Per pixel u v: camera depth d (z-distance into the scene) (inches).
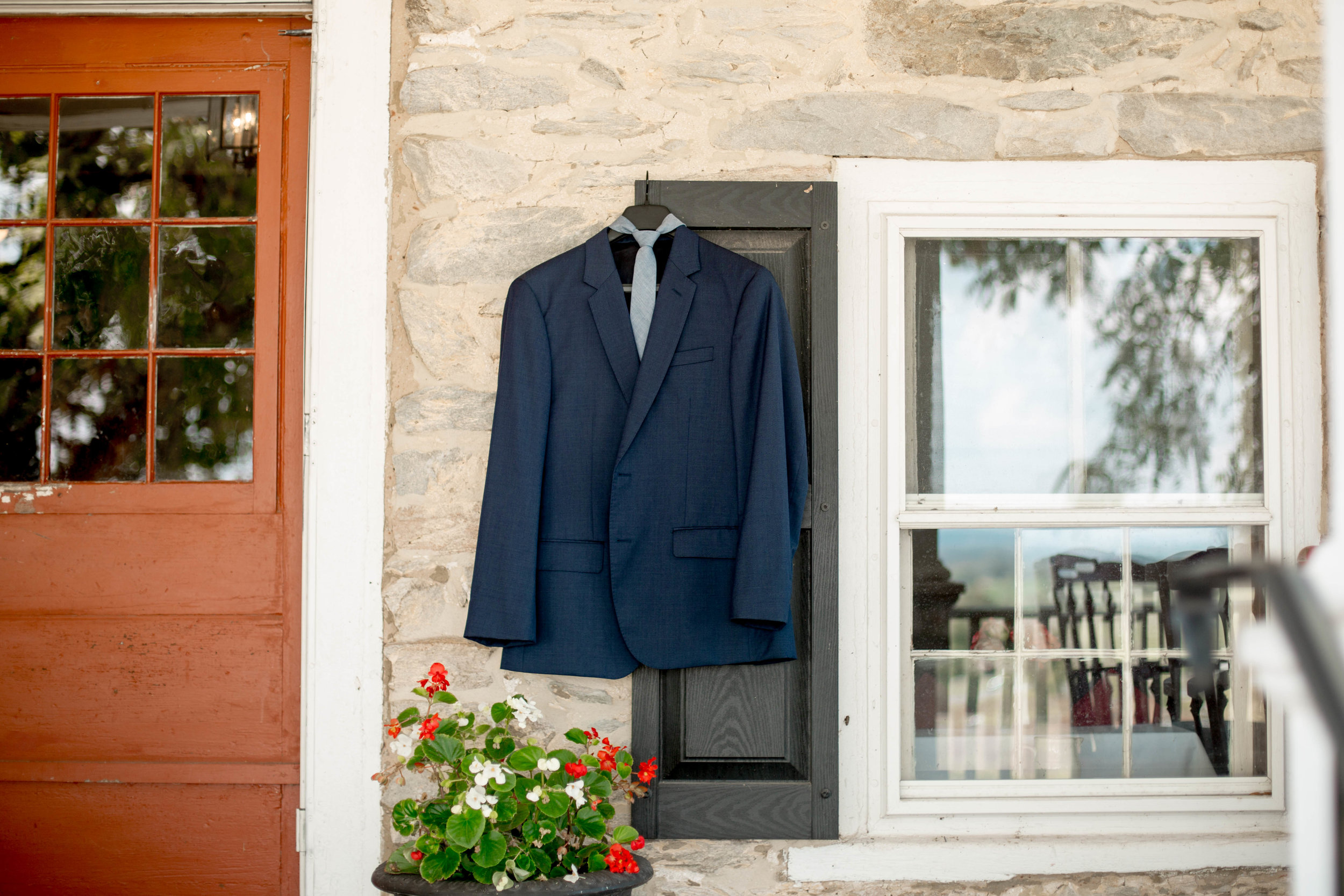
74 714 87.3
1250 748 87.7
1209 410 88.9
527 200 86.5
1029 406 88.4
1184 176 88.2
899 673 86.3
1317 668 20.8
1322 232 88.6
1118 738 87.6
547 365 80.3
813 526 82.4
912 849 84.0
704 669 83.2
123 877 86.5
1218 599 88.5
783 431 77.7
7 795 86.8
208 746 87.1
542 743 83.6
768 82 87.4
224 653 87.5
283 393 89.3
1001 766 87.1
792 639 78.4
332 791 83.3
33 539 88.4
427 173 86.0
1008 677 87.4
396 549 84.4
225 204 90.5
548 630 78.7
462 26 87.0
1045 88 88.1
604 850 71.6
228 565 88.1
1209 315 89.2
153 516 88.6
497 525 76.7
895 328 86.8
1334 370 34.9
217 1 88.2
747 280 81.0
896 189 87.4
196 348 89.9
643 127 87.0
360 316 85.4
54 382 90.1
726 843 83.5
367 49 86.4
